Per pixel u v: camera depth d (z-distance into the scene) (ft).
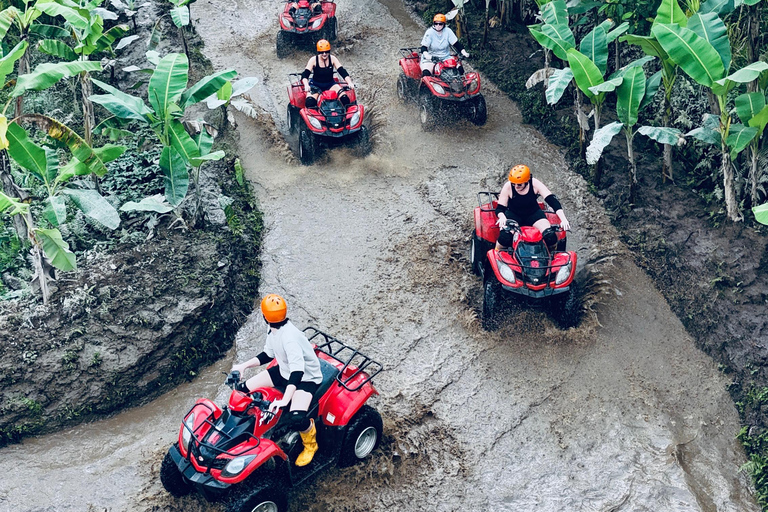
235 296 28.63
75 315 25.61
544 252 26.11
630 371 25.70
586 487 21.59
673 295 28.78
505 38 46.55
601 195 33.83
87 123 31.60
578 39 42.27
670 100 32.48
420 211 33.50
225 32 49.47
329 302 28.68
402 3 53.36
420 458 22.43
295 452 20.67
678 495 21.27
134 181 32.65
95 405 24.06
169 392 25.29
